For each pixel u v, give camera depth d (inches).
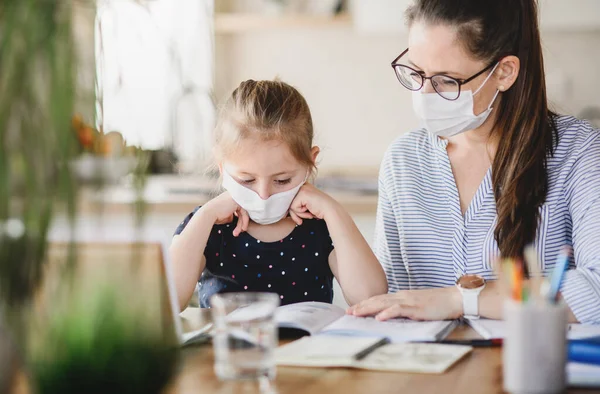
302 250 66.1
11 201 28.6
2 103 27.5
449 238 63.7
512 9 58.4
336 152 161.8
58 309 30.5
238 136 60.9
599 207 58.2
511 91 60.5
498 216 61.0
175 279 61.6
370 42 159.0
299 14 155.2
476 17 57.6
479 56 58.1
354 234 62.9
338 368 40.0
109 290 31.1
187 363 41.6
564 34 152.6
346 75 160.4
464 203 64.1
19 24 27.6
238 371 37.9
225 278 65.7
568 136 62.1
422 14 59.2
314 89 161.5
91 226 30.5
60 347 30.5
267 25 153.6
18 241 29.3
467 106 59.3
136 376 31.2
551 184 61.0
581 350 38.9
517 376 34.6
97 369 30.7
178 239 63.3
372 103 160.2
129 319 31.4
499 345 44.7
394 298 51.4
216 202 64.2
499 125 61.4
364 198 114.3
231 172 62.0
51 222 29.2
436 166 65.6
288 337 48.4
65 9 28.5
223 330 38.2
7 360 30.5
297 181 62.9
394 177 66.9
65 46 28.5
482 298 50.4
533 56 59.9
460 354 41.8
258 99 62.5
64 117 28.4
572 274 52.0
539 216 60.5
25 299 29.9
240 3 161.3
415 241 65.1
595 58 152.0
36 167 28.4
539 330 34.2
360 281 61.7
